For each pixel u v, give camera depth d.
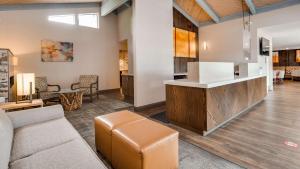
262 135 2.73
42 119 2.29
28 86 3.11
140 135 1.70
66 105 4.58
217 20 6.99
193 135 2.81
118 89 7.88
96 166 1.25
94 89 6.12
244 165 1.94
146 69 4.63
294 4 5.21
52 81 6.12
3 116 1.76
